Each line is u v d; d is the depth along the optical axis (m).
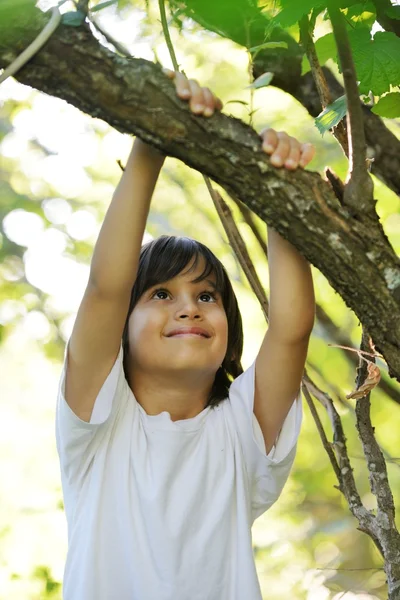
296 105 6.39
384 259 1.69
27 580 5.79
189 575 2.37
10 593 5.76
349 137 1.73
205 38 3.50
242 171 1.66
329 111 2.09
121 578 2.35
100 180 8.59
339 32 1.71
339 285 1.72
